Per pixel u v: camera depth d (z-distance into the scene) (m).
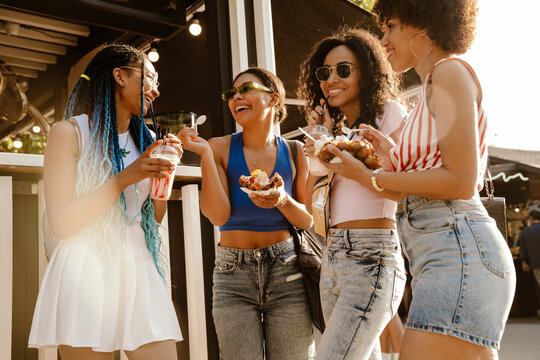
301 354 2.08
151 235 1.66
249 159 2.19
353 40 1.92
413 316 1.30
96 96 1.62
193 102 4.83
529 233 7.99
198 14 3.93
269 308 2.09
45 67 5.28
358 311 1.64
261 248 2.07
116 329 1.47
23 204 2.24
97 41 4.57
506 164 8.34
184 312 2.51
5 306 1.98
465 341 1.23
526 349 5.00
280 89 2.29
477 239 1.28
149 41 4.45
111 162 1.59
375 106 1.87
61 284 1.42
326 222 1.81
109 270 1.48
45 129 4.93
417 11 1.42
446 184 1.24
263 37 3.05
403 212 1.44
